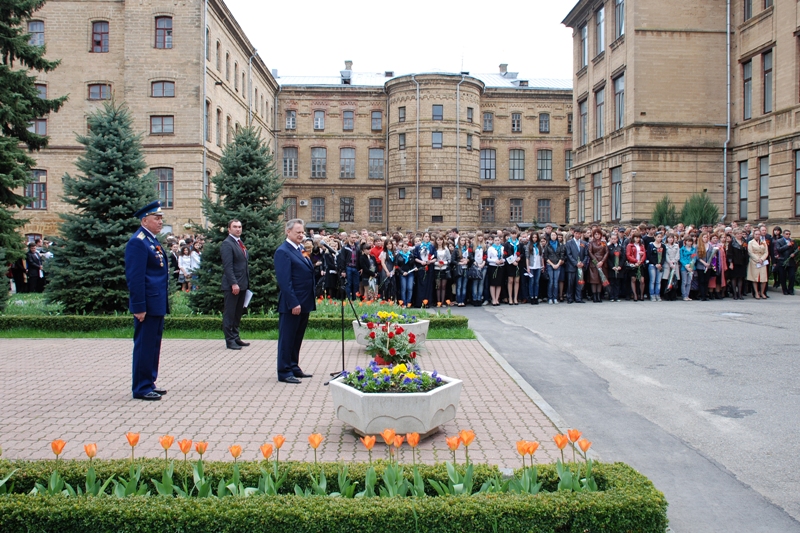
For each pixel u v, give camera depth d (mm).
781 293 21156
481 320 15930
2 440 6117
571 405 7691
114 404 7531
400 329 8367
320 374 9320
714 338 12219
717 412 7277
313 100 55844
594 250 19516
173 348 11750
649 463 5711
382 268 18984
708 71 29281
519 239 19844
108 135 15195
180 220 34312
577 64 37250
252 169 14906
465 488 3938
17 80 20547
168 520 3543
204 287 14383
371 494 3914
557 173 56656
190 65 34500
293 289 8836
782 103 25469
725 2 29203
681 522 4547
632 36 29172
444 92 51219
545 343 12164
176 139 34469
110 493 4133
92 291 14383
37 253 22844
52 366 9977
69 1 34938
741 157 28312
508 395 7977
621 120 31297
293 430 6441
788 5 24984
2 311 15078
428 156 51156
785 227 25047
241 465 4305
